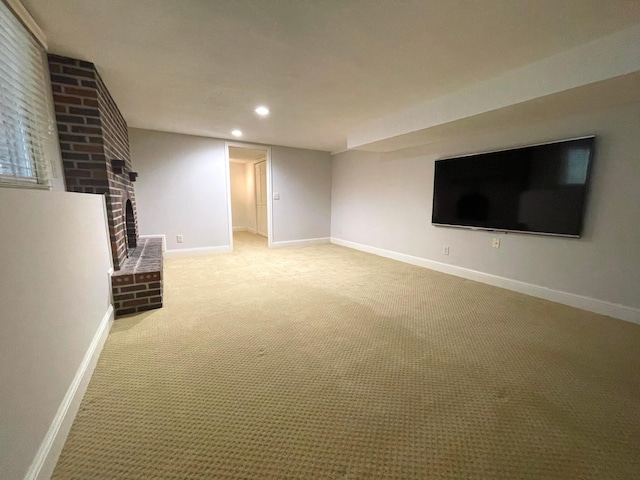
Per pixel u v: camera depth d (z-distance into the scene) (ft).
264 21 5.17
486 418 4.33
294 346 6.40
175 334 6.88
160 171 14.34
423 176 13.26
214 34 5.59
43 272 3.70
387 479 3.40
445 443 3.89
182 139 14.65
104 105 7.70
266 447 3.80
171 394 4.80
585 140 7.94
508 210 9.97
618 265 7.73
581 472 3.51
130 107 9.87
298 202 18.81
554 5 4.70
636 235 7.39
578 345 6.42
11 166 4.67
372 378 5.28
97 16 5.04
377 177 15.98
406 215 14.32
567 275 8.76
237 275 12.05
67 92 6.65
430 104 9.32
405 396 4.81
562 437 4.00
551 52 6.26
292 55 6.38
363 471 3.49
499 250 10.52
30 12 4.91
